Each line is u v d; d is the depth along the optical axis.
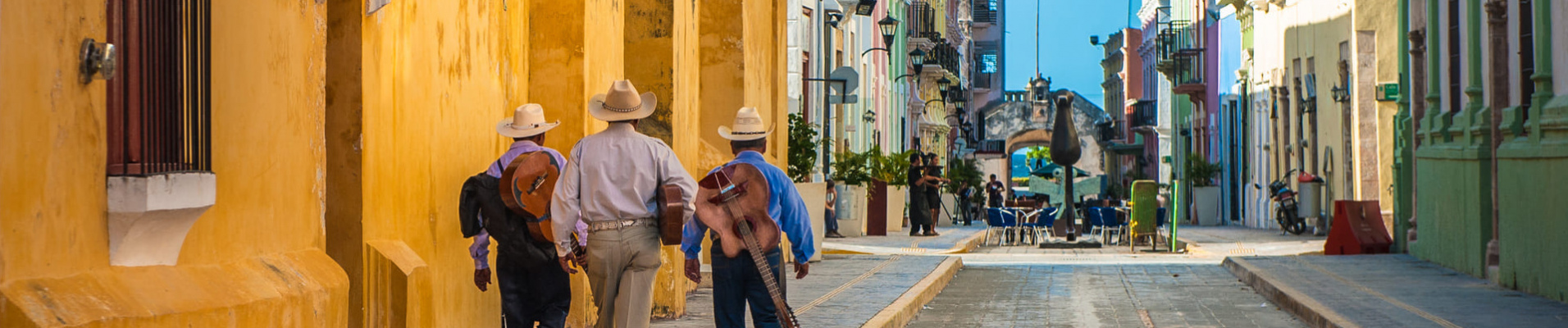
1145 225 26.23
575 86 9.39
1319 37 34.25
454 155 7.94
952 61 61.62
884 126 44.03
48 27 3.97
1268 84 39.75
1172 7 59.56
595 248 7.20
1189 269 19.30
